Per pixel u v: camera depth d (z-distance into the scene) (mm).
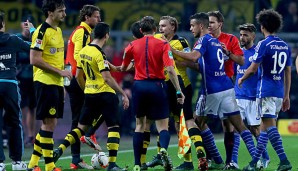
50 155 32625
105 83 33469
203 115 34219
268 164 38125
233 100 34125
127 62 33125
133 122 61531
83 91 36344
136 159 32625
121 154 45344
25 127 54156
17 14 68250
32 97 51406
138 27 33531
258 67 33719
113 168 33562
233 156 35531
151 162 34906
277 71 33188
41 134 32500
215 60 33688
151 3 67812
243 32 37281
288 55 33688
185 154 34469
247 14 66125
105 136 58562
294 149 48531
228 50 35000
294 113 63875
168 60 31641
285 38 63594
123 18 68312
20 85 50906
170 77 31688
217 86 33750
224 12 66562
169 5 67438
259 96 33406
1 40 34000
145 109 32375
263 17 33406
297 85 63500
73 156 36031
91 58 33031
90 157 43375
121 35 64812
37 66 31406
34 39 31641
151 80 32094
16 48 34375
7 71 34219
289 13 68688
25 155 45906
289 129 63281
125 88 60094
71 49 36094
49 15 31938
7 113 34719
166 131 32094
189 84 34406
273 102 33219
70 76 32062
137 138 32625
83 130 34375
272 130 33156
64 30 66625
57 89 32156
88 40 35562
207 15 34188
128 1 68312
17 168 35062
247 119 37656
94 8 35781
